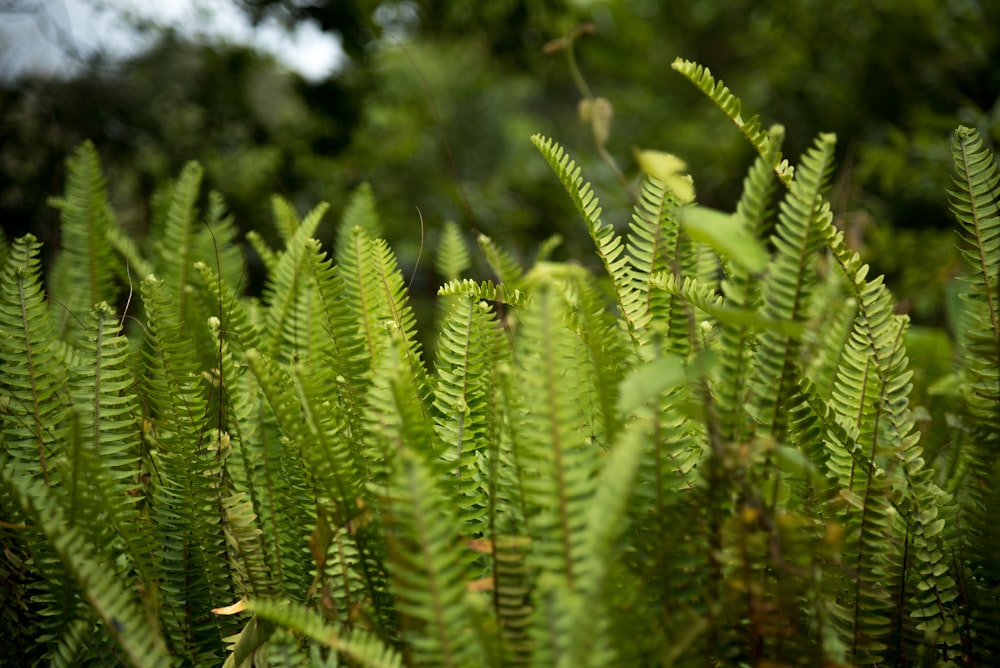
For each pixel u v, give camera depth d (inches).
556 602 46.1
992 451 56.1
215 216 91.1
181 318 71.9
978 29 214.8
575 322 56.6
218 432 60.1
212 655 58.7
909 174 178.4
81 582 52.0
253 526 58.1
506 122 395.5
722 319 50.4
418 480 47.6
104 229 82.7
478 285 59.6
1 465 56.2
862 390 58.1
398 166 253.4
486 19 227.1
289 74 205.5
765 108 274.4
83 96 161.8
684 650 50.9
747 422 53.6
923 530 56.4
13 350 59.1
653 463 52.1
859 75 245.1
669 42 354.0
